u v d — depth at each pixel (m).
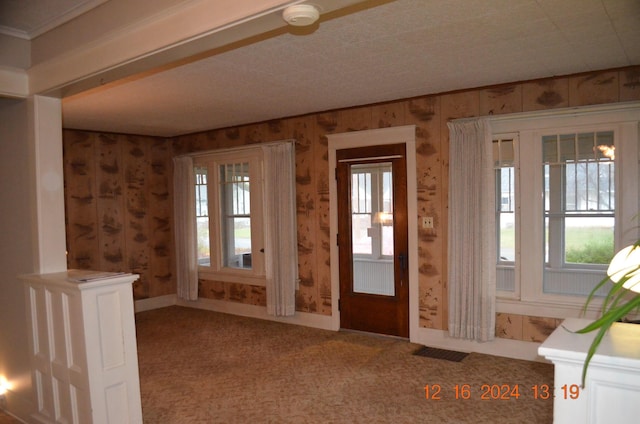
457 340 4.48
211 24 2.07
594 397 1.40
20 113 3.26
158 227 6.84
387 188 4.89
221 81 3.89
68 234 5.92
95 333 2.66
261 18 1.93
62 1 2.61
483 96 4.27
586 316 3.86
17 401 3.33
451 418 3.11
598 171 3.88
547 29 2.87
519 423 3.02
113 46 2.54
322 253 5.39
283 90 4.25
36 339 3.05
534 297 4.10
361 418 3.15
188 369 4.20
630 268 1.31
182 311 6.49
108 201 6.31
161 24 2.28
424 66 3.60
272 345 4.83
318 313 5.45
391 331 4.93
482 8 2.54
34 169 3.15
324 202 5.35
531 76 3.94
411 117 4.68
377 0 2.34
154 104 4.68
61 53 2.91
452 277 4.35
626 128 3.68
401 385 3.68
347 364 4.20
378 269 5.01
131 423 2.80
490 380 3.72
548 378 3.73
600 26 2.83
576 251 4.02
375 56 3.33
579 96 3.86
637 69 3.63
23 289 3.25
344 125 5.14
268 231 5.61
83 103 4.57
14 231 3.36
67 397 2.81
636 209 3.66
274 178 5.56
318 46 3.09
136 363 2.84
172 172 6.90
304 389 3.67
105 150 6.29
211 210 6.41
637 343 1.46
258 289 5.99
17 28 3.00
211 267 6.47
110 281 2.71
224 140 6.25
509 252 4.32
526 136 4.09
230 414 3.28
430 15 2.62
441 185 4.52
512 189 4.28
